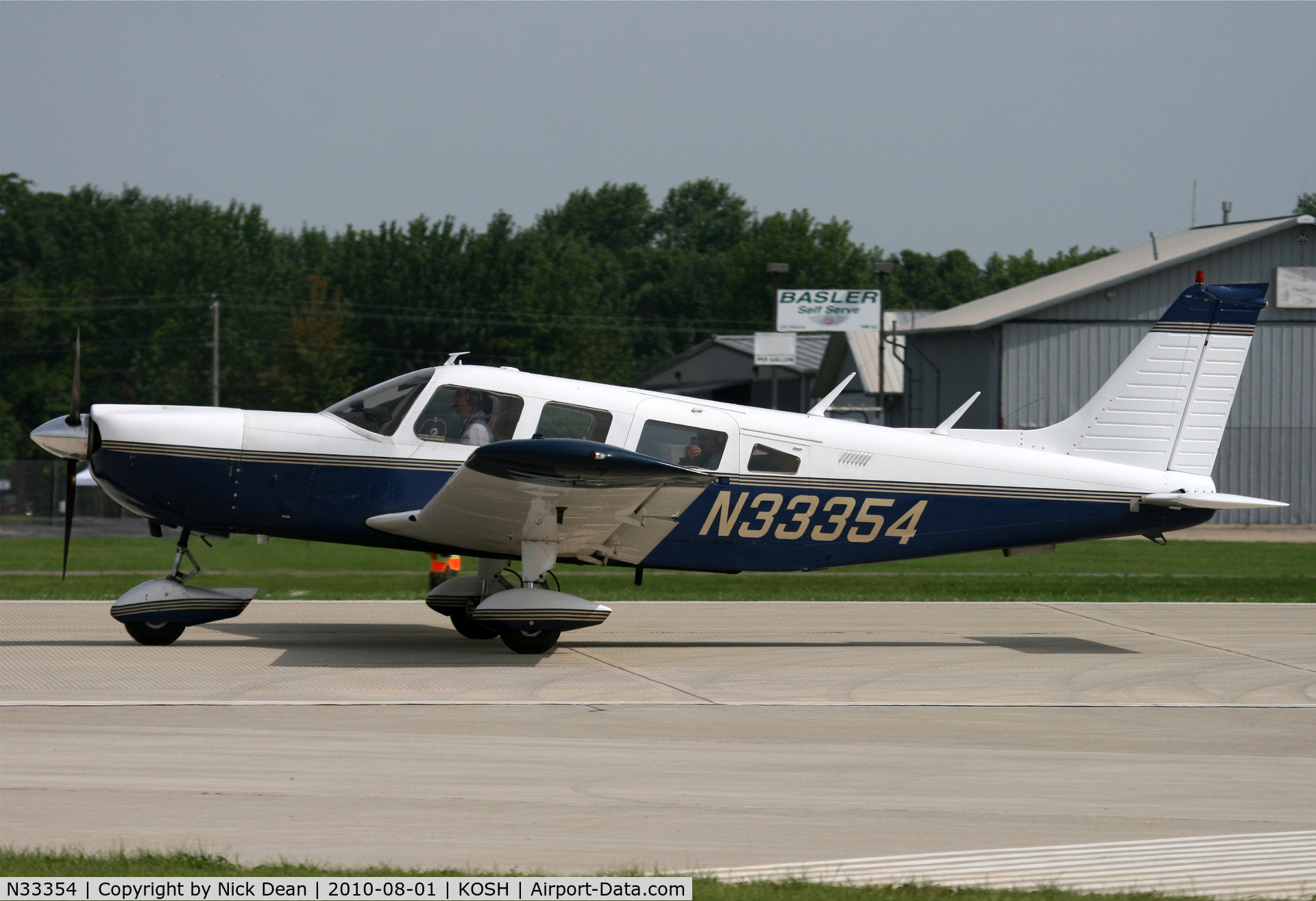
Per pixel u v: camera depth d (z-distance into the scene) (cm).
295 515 3562
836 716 2877
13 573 5928
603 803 2111
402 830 1939
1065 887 1759
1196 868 1848
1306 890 1769
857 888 1689
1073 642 4128
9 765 2255
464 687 3103
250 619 4275
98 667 3250
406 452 3575
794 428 3788
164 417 3512
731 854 1864
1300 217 11306
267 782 2184
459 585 3841
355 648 3669
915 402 12975
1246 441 11531
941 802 2166
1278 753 2586
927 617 4719
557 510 3350
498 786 2200
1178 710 3036
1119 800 2205
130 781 2170
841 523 3825
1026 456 3950
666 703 2977
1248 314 4062
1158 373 4044
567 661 3534
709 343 19388
